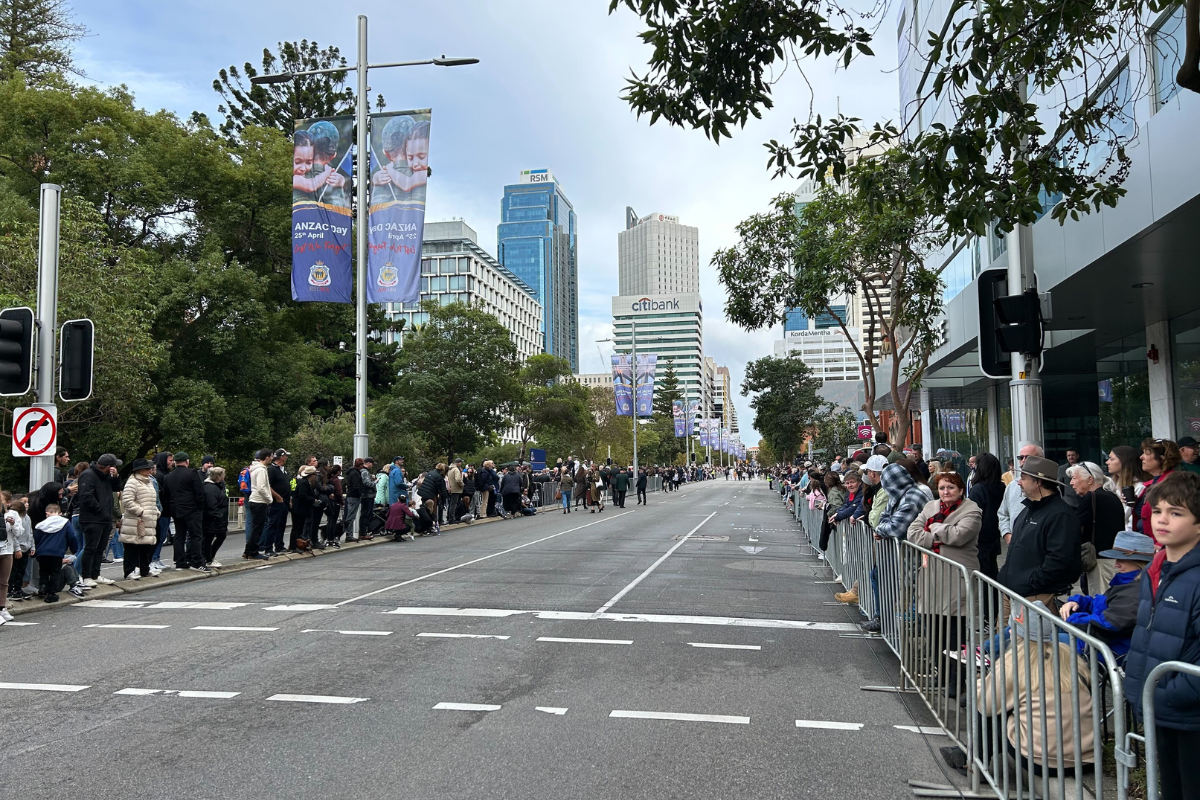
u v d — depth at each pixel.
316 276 18.47
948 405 36.69
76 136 25.42
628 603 10.30
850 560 10.59
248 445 30.17
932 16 24.55
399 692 6.32
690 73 7.50
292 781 4.54
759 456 156.12
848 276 15.87
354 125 19.53
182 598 10.87
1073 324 17.66
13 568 10.42
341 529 17.69
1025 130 7.54
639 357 54.88
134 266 22.94
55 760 4.89
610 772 4.68
